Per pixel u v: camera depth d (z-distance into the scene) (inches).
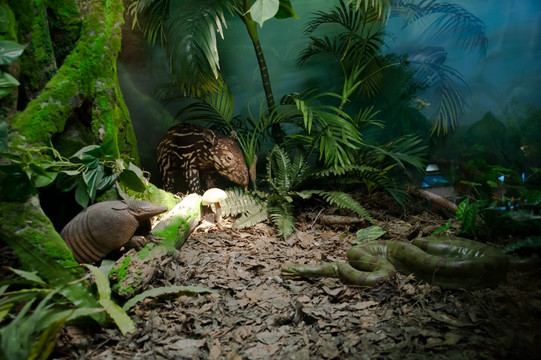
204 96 231.6
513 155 255.4
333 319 123.7
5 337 93.3
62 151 163.5
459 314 120.7
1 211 124.5
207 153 221.3
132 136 205.6
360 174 231.3
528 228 175.2
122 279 130.3
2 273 126.6
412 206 230.2
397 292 135.6
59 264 116.6
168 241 156.9
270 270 159.8
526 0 258.2
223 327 122.0
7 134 126.2
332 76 274.4
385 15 205.6
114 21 176.7
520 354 99.7
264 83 234.1
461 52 268.1
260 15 141.8
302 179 223.3
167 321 123.5
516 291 126.9
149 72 255.8
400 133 266.4
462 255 155.3
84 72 160.4
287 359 106.7
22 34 148.2
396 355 104.7
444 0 265.3
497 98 267.6
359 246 163.2
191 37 194.7
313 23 245.3
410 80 269.0
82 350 110.3
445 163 262.2
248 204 215.0
